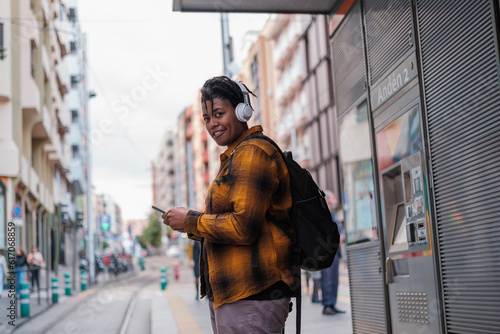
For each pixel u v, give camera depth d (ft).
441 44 12.11
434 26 12.40
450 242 11.89
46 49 102.63
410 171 13.62
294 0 18.34
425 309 13.08
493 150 10.25
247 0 17.94
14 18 76.28
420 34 13.05
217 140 8.92
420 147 13.08
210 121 8.90
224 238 8.07
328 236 8.34
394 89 14.46
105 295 60.54
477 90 10.76
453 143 11.71
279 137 130.31
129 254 169.68
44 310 43.88
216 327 8.55
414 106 13.34
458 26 11.44
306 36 109.91
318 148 107.04
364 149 16.65
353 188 17.62
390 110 14.76
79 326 34.19
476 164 10.85
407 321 14.05
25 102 79.00
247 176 8.09
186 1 17.90
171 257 285.64
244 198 8.00
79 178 173.88
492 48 10.28
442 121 12.14
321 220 8.36
